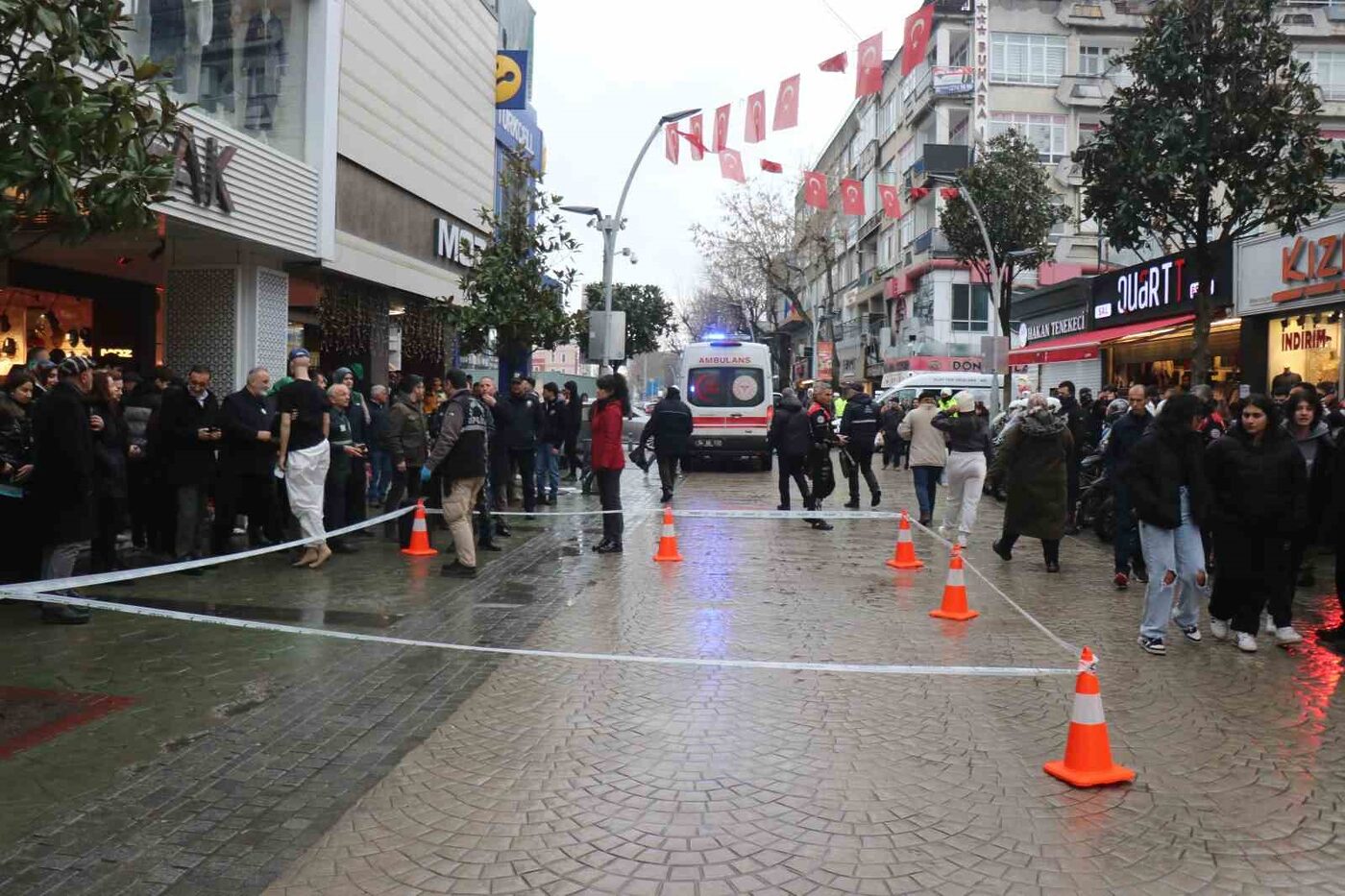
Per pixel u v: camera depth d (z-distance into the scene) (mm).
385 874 3484
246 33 12531
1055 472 9719
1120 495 8906
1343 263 15820
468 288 16891
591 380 38844
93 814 3922
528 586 8750
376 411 13688
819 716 5219
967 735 4941
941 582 9156
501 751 4691
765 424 23094
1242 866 3578
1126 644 6863
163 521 9648
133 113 5000
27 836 3719
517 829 3854
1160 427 6660
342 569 9375
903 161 46469
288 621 7172
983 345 24594
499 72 23312
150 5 11117
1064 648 6555
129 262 13047
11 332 12406
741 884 3424
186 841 3711
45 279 12930
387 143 15922
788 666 5375
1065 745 4746
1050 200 28656
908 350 44219
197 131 10773
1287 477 6555
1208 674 6109
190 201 10570
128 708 5195
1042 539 9781
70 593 7672
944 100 40531
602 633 7012
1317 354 16922
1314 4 38406
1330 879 3492
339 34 13859
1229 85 14539
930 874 3496
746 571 9641
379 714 5211
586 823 3906
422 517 10406
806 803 4105
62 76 4676
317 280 14672
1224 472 6684
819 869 3527
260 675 5832
